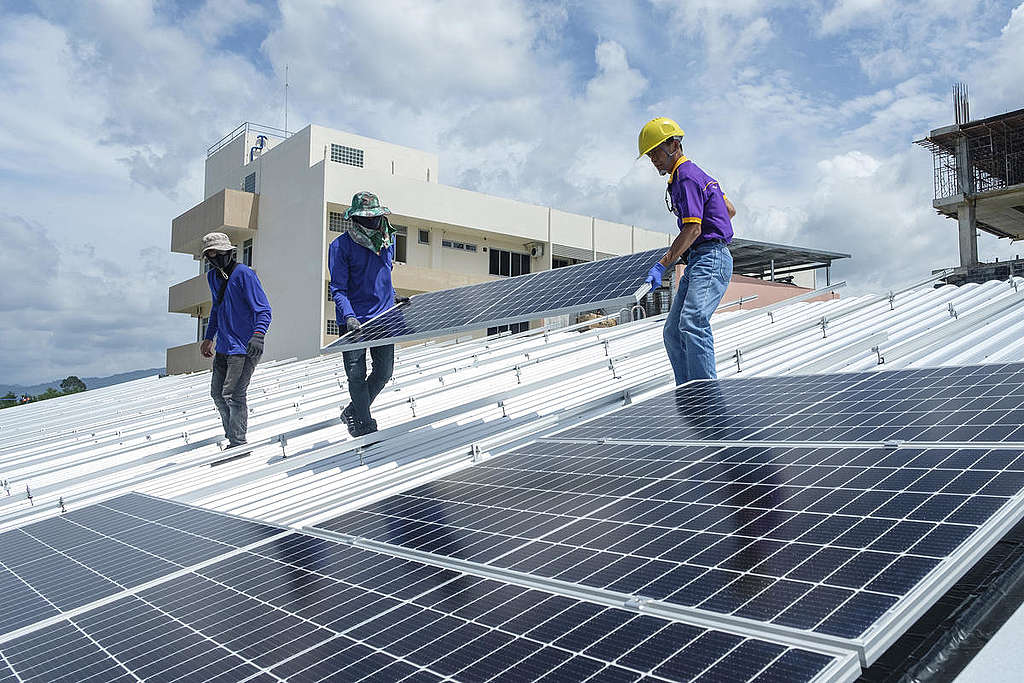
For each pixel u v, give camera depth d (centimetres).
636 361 1009
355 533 373
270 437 866
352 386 753
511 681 193
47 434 1406
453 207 3722
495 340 1719
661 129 600
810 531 255
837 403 441
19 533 533
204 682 224
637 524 298
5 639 303
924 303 1096
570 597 244
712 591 225
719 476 340
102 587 356
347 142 3612
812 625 193
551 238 4109
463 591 265
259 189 3756
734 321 1183
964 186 3522
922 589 198
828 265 2530
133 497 593
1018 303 981
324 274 3244
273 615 272
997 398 380
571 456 445
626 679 184
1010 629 212
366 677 209
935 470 289
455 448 689
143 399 1795
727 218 613
